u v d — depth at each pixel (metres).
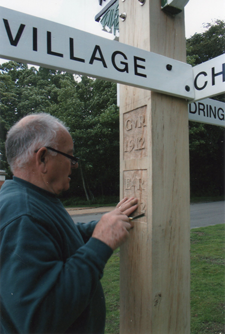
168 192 1.09
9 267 0.73
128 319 1.14
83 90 16.16
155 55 1.07
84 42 0.89
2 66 20.28
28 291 0.70
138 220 1.10
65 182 1.03
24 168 0.98
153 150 1.06
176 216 1.11
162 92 1.09
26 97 18.47
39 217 0.84
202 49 17.14
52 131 0.98
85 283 0.78
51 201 0.98
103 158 16.53
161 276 1.05
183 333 1.09
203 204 14.87
